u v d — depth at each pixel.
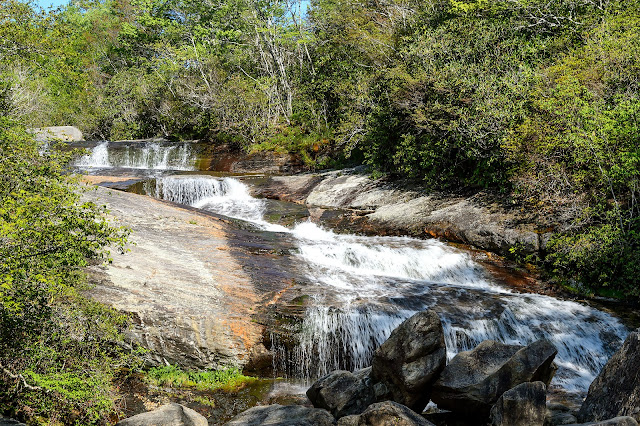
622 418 4.77
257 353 8.70
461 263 11.95
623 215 10.93
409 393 6.56
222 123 26.81
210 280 9.60
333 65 25.42
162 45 33.44
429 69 16.09
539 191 12.36
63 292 6.52
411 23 20.78
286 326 8.77
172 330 8.45
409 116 16.28
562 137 12.01
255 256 11.15
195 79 30.09
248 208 16.53
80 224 6.12
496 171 13.84
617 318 9.64
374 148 18.09
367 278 10.91
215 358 8.59
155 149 26.48
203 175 20.31
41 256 6.00
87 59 44.41
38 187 7.02
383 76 18.69
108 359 6.97
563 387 8.05
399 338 6.74
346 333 8.80
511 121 13.13
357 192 17.08
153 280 9.22
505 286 11.20
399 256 12.21
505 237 12.00
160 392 7.81
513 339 9.16
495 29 15.95
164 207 13.41
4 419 5.61
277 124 26.48
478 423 6.38
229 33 33.69
